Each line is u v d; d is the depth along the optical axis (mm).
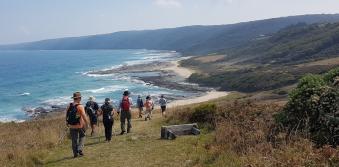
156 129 19344
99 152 14039
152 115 31828
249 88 108062
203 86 119500
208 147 12242
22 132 21875
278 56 177875
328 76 12078
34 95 101188
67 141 17422
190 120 19656
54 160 13281
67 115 13586
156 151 13203
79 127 13484
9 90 114000
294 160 8242
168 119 21703
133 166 11484
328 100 10805
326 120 10297
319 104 10836
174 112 23625
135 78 135625
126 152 13602
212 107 19078
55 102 88188
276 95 88812
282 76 110750
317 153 8477
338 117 10180
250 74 120562
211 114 18531
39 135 18250
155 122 22438
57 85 121938
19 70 193500
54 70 186375
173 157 12031
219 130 13758
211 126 17016
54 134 18203
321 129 10328
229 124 14086
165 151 13023
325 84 11594
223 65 181750
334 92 10891
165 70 164000
